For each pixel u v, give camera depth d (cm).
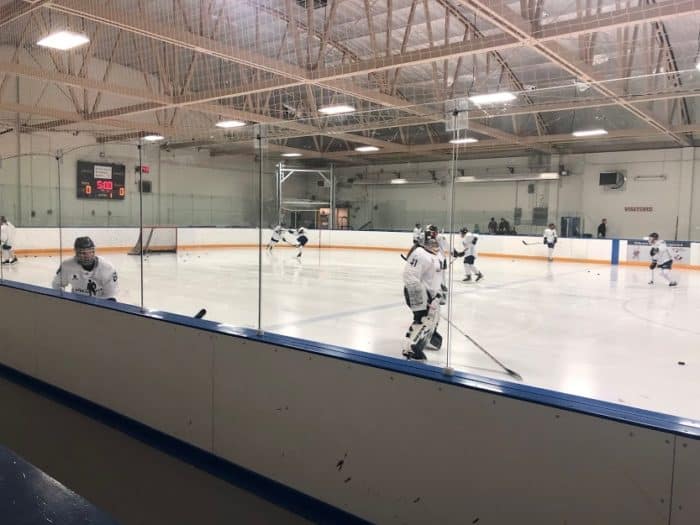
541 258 1573
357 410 217
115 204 1694
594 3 895
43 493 116
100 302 351
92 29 1038
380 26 1127
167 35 741
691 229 1711
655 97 975
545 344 554
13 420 343
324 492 229
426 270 450
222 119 1471
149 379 308
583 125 1658
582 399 172
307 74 940
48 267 1148
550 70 1251
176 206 1842
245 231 1817
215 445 274
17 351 418
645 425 151
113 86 1068
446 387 191
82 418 347
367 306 756
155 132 1511
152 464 282
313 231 1942
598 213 1873
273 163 1989
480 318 691
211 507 240
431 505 197
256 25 934
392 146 1758
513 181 2014
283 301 790
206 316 670
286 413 241
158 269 1195
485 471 183
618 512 157
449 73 1362
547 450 170
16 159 1526
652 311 759
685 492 145
